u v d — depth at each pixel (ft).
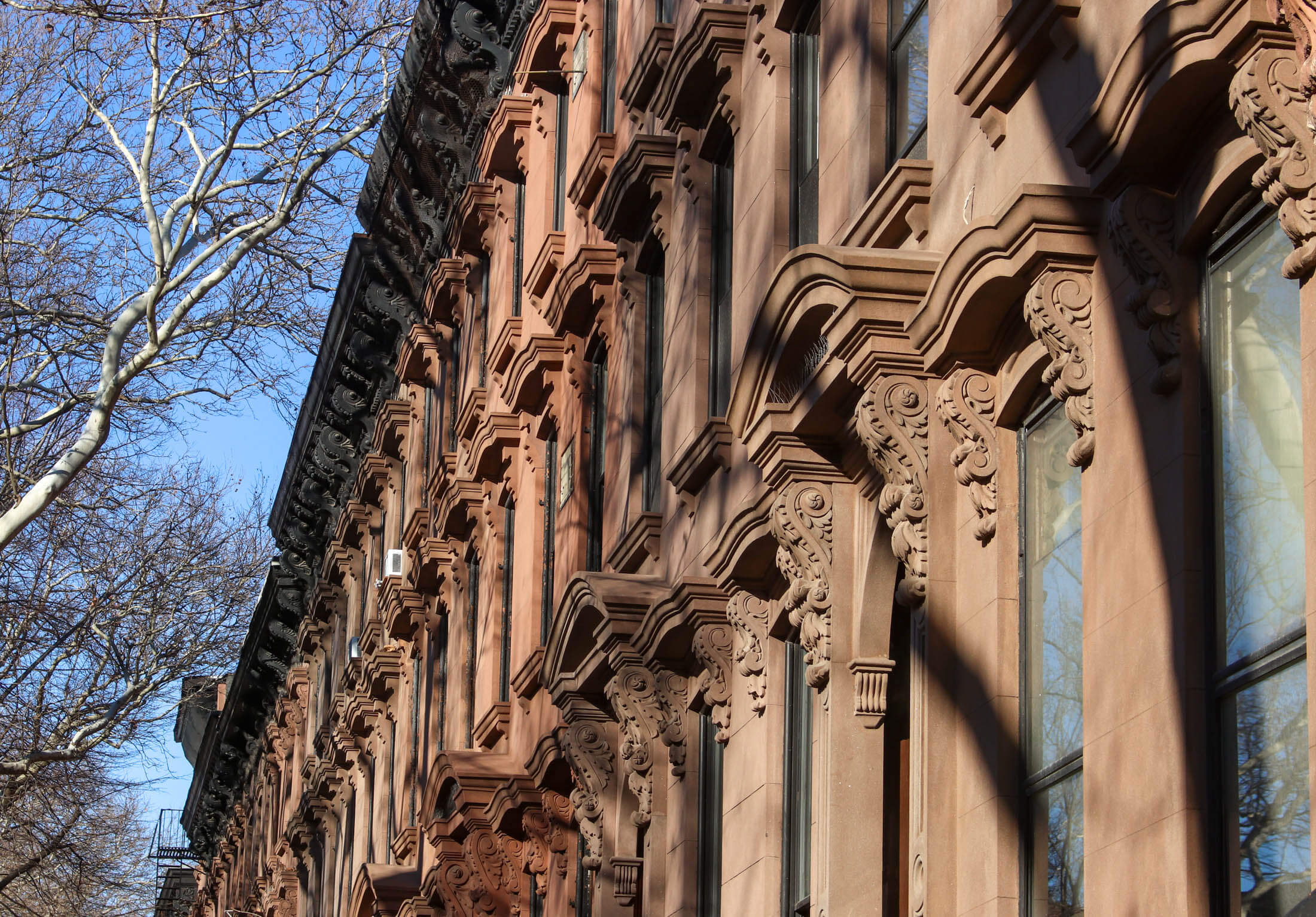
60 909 112.57
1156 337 28.84
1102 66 32.37
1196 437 28.40
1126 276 30.25
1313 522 24.23
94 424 62.90
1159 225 29.32
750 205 53.98
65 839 102.89
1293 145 24.91
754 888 48.26
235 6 66.69
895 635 43.88
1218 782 27.12
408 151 100.17
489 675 86.12
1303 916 21.88
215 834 221.46
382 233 110.32
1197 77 27.43
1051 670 33.27
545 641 77.92
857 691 41.65
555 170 85.81
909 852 40.75
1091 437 31.09
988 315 34.45
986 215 33.73
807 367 41.65
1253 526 27.07
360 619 133.59
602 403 73.77
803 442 42.88
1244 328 27.78
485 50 92.07
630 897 59.67
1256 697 26.53
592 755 62.03
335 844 134.51
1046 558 33.86
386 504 126.93
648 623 55.21
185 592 98.63
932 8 41.04
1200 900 26.73
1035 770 33.58
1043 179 34.14
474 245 99.55
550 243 79.66
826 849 42.39
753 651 49.57
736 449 52.37
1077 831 31.81
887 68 45.06
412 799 103.91
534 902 74.95
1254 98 25.26
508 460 85.76
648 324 66.44
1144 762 28.40
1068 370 31.35
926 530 36.65
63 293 71.82
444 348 109.09
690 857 55.06
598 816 61.52
